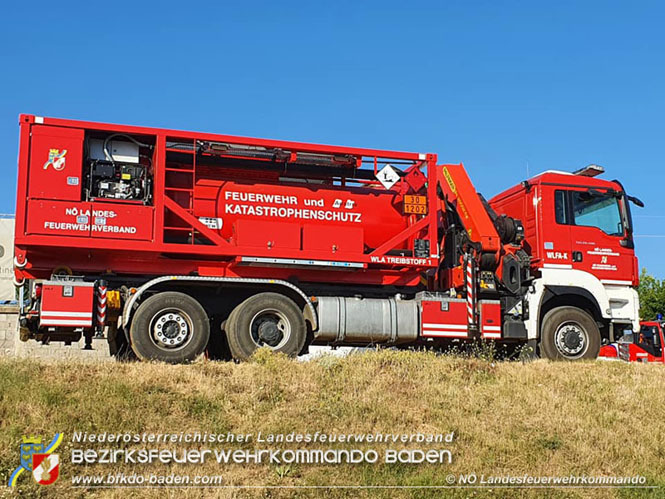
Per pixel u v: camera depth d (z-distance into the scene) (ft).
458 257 47.80
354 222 45.32
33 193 38.42
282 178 44.93
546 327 47.06
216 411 31.04
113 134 40.52
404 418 32.14
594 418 34.30
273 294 41.68
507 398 35.45
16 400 29.89
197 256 41.70
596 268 48.44
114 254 40.34
